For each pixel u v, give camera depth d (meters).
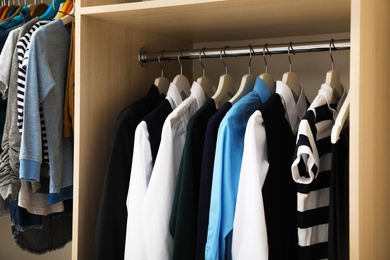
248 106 1.32
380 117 1.28
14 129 1.53
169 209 1.33
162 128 1.41
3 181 1.57
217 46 1.84
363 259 1.15
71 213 1.77
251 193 1.19
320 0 1.21
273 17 1.39
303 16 1.38
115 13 1.38
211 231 1.24
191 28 1.57
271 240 1.24
